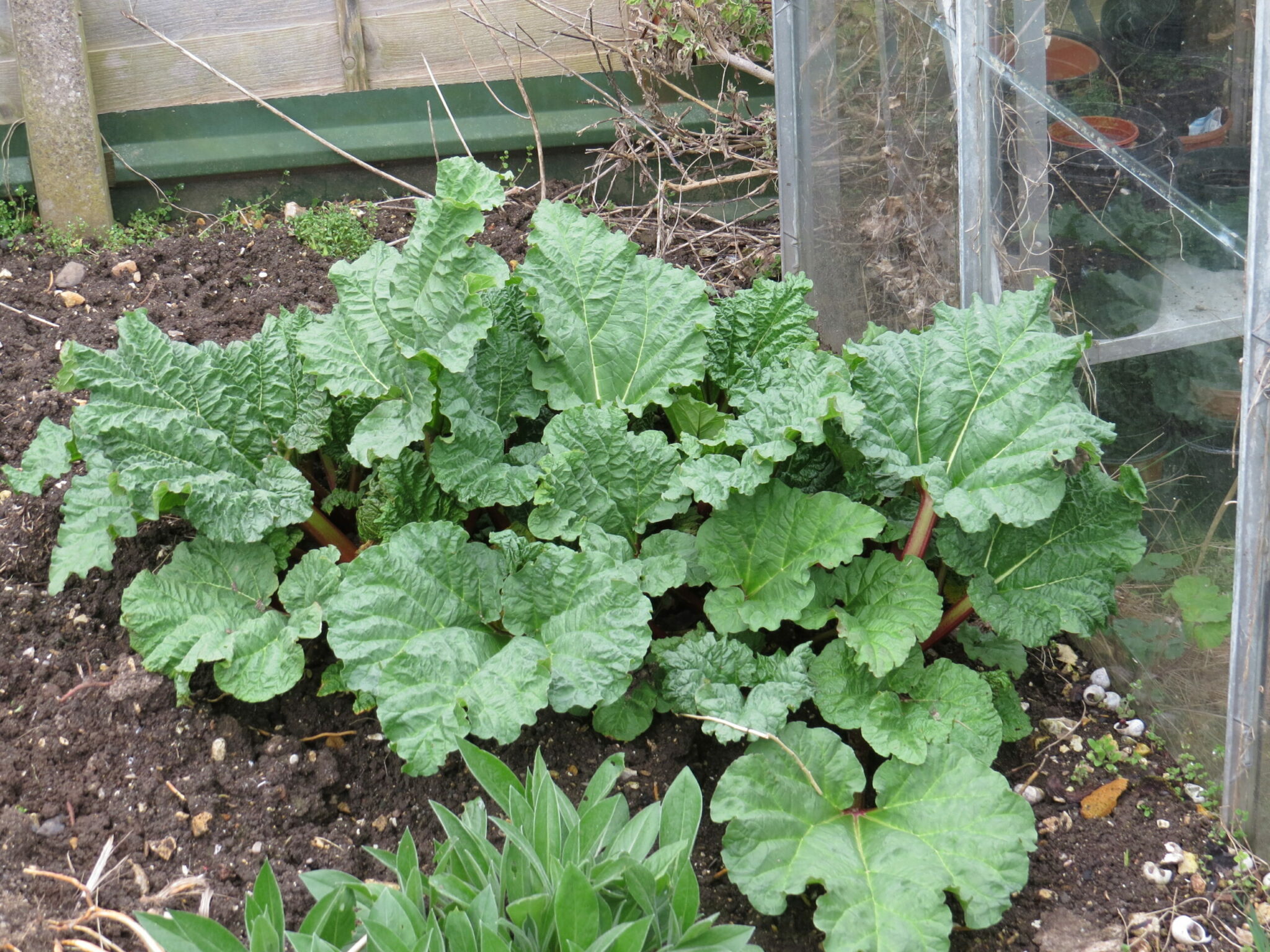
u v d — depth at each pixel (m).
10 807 1.21
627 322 1.48
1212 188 1.14
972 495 1.29
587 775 1.31
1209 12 1.11
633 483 1.38
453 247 1.35
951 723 1.27
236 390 1.41
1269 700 1.20
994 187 1.44
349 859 1.24
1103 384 1.38
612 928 1.00
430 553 1.28
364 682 1.21
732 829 1.18
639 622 1.24
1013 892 1.17
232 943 1.01
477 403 1.39
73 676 1.34
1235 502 1.18
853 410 1.27
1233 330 1.15
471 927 1.01
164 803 1.24
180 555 1.35
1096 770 1.35
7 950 1.11
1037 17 1.32
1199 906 1.23
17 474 1.35
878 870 1.18
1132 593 1.39
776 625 1.29
